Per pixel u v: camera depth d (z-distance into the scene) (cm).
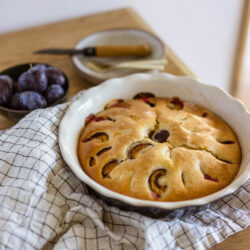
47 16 124
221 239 75
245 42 159
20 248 72
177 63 107
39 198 75
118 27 121
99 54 106
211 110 89
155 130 84
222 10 146
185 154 79
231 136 84
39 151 79
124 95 91
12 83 90
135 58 107
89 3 125
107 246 75
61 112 85
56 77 91
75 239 74
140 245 74
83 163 81
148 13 136
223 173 78
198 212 78
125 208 75
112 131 83
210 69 167
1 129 92
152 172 78
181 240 75
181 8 139
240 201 79
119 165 79
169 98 91
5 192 75
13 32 119
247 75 182
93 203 77
